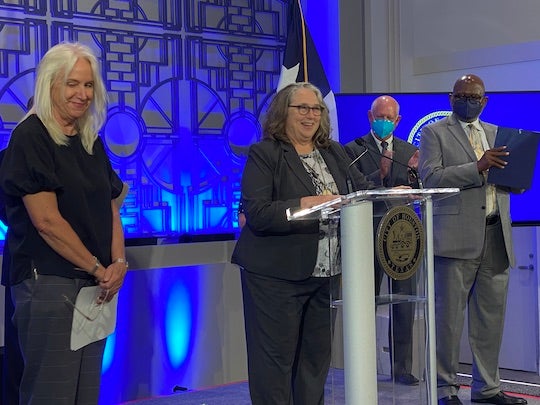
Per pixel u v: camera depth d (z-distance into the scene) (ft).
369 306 7.03
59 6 13.58
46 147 7.55
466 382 14.05
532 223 13.96
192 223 15.05
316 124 8.95
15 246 7.67
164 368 14.15
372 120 12.57
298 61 14.57
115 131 14.15
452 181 11.39
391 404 7.19
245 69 15.89
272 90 16.26
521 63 15.07
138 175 14.39
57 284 7.57
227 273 14.94
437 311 11.91
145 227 14.46
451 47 16.10
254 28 16.02
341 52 16.53
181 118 14.97
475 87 11.65
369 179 11.94
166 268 14.16
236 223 15.61
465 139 11.78
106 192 8.02
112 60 14.15
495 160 11.19
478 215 11.60
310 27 17.15
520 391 13.39
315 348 9.11
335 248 7.47
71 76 7.57
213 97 15.42
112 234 8.23
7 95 13.07
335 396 7.47
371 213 7.05
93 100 7.93
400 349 7.25
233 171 15.66
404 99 14.23
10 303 10.61
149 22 14.60
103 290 7.84
